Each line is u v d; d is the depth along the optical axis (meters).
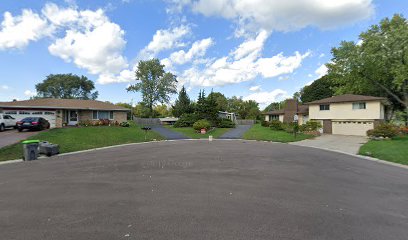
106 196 5.49
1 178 7.37
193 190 5.99
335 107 31.14
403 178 7.66
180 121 36.44
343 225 4.02
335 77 31.80
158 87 55.59
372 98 27.75
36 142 11.70
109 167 9.02
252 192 5.85
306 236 3.61
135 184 6.54
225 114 50.00
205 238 3.52
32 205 4.90
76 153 13.78
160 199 5.29
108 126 28.72
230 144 18.62
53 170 8.55
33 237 3.55
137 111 57.31
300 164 9.85
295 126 27.17
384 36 25.88
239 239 3.49
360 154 13.56
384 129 20.66
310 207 4.87
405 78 24.39
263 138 23.88
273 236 3.59
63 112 28.88
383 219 4.31
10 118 22.22
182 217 4.30
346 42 27.84
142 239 3.48
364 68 27.73
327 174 8.06
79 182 6.76
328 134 30.17
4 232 3.71
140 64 55.06
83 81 67.38
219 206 4.87
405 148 14.42
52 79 63.28
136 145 18.16
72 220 4.16
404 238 3.58
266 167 9.07
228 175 7.66
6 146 13.55
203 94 37.78
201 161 10.30
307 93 56.06
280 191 5.96
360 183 6.92
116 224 4.00
